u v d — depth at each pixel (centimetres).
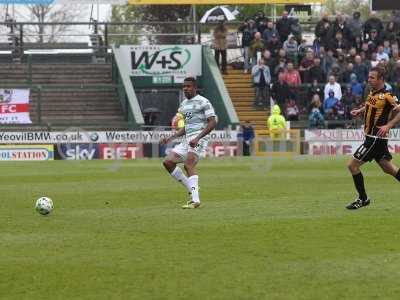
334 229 2525
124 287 1797
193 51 9194
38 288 1802
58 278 1889
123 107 8844
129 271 1950
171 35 9512
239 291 1739
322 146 7938
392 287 1762
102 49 9425
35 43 9606
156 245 2297
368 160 3039
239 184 4222
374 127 3002
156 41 10538
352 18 9056
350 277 1858
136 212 3059
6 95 8388
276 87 8425
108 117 8744
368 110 3016
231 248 2228
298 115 8425
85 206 3291
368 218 2764
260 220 2753
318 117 8144
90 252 2200
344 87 8494
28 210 3172
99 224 2738
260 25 8956
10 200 3553
